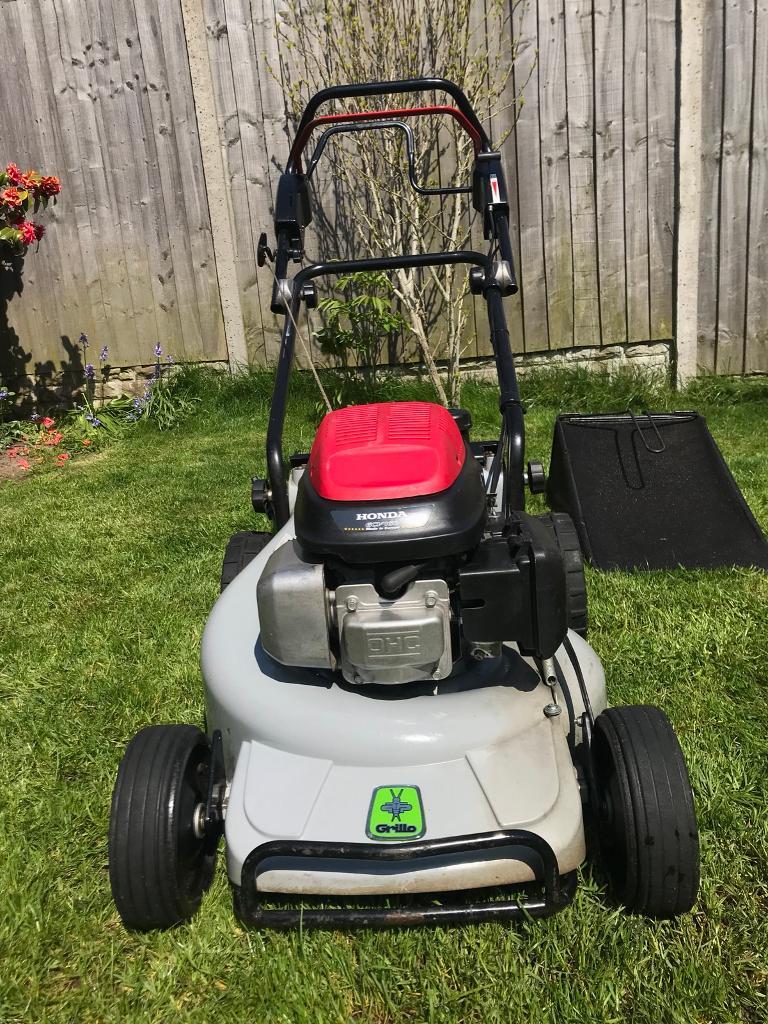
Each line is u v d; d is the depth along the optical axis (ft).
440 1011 6.28
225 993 6.56
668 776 6.56
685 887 6.55
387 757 6.84
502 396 8.57
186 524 16.53
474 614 6.97
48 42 22.84
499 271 10.35
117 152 23.49
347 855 6.19
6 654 11.96
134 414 24.71
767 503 15.40
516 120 21.83
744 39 21.07
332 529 6.88
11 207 22.26
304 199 12.18
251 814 6.72
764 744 8.82
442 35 21.29
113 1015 6.45
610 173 22.15
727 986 6.30
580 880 7.24
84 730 9.98
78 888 7.70
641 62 21.39
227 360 24.91
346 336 22.77
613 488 14.40
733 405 22.29
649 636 11.05
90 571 14.65
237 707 7.47
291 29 21.90
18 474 21.47
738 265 22.57
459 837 6.25
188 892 7.03
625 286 22.94
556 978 6.48
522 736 7.04
